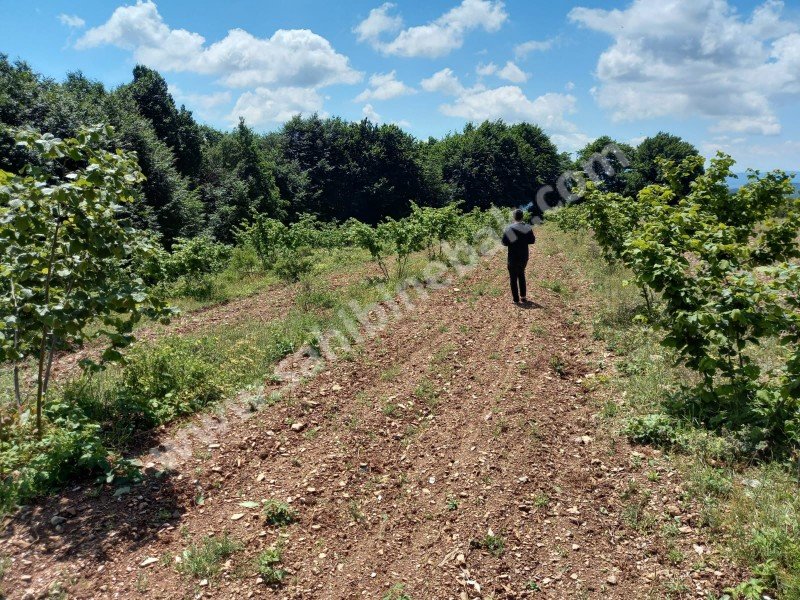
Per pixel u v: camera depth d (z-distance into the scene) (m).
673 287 5.22
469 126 76.69
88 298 4.59
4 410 5.02
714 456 4.42
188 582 3.33
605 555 3.53
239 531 3.85
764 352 6.25
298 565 3.53
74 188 4.26
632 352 6.89
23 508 3.94
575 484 4.31
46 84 24.33
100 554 3.53
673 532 3.64
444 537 3.77
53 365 7.52
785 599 2.95
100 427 4.99
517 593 3.25
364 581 3.40
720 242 5.50
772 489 3.86
